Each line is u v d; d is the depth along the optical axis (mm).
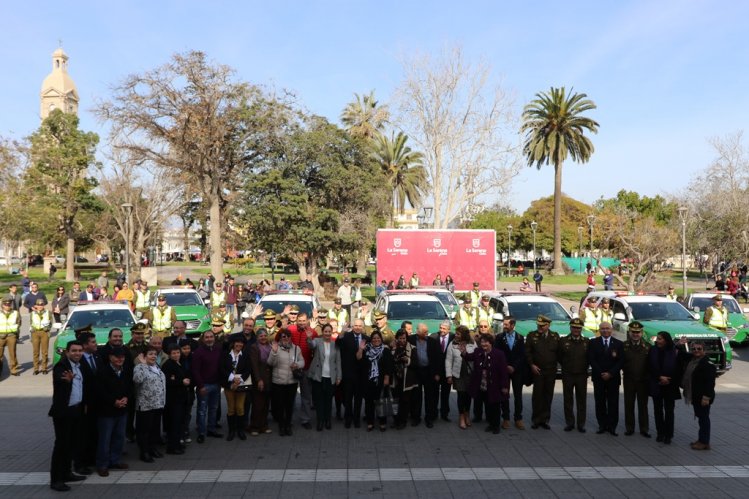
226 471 8484
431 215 41344
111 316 16203
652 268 36062
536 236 85312
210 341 10031
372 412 10680
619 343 10336
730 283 36531
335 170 37719
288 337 10359
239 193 39875
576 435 10375
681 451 9414
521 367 10797
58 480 7746
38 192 50688
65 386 7824
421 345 10914
